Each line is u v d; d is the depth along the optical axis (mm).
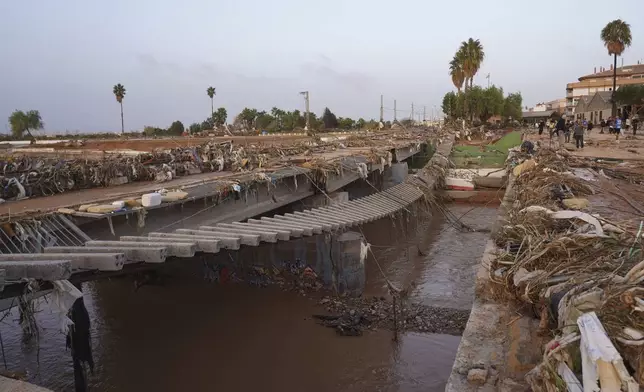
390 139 41906
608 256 6430
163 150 26812
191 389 11289
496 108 79375
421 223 27281
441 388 10969
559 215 8492
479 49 71312
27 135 65625
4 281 6281
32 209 11938
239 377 11719
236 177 16562
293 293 16562
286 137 46875
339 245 16500
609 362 4199
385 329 13859
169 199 12148
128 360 12648
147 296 16844
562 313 5469
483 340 6699
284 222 12977
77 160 20641
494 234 11617
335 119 79250
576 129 26141
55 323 14352
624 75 89188
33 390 5414
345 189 29391
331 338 13438
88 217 10891
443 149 45781
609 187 14195
